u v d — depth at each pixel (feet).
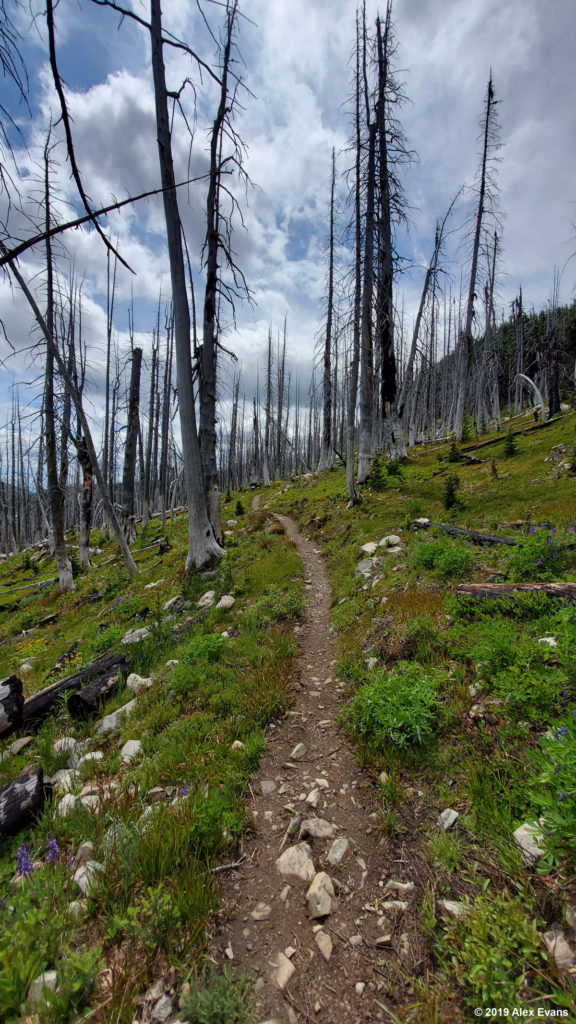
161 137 33.58
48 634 41.22
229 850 9.87
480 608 16.96
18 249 7.02
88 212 7.85
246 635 22.63
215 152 42.60
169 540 73.56
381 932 7.57
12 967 6.61
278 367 170.60
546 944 6.21
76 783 13.15
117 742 15.49
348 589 27.73
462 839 8.77
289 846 9.89
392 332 68.18
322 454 113.09
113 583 48.80
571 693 10.44
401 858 8.95
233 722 14.64
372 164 50.98
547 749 7.98
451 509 38.83
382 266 61.11
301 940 7.66
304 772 12.37
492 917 6.87
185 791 10.73
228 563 38.32
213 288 43.83
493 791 9.40
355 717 13.88
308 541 49.08
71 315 68.54
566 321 136.46
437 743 11.65
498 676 12.20
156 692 17.99
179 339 36.99
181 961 7.30
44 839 10.58
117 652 23.47
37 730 18.30
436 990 6.48
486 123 73.20
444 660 14.92
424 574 24.52
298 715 15.49
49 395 53.42
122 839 9.21
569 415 78.84
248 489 149.48
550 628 14.01
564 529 23.77
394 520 41.60
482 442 75.82
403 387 74.84
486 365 116.26
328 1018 6.41
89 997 6.75
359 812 10.57
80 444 60.18
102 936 7.78
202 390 45.01
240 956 7.43
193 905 8.02
